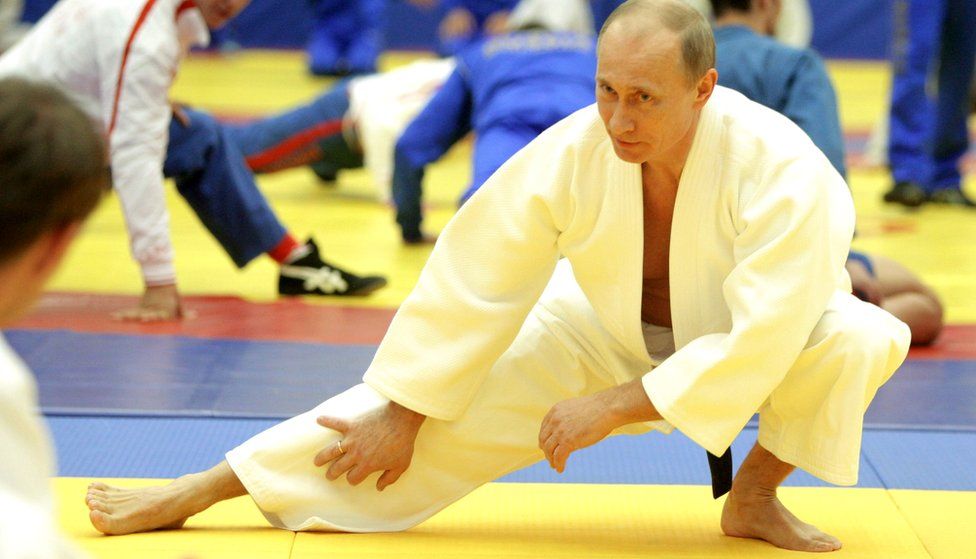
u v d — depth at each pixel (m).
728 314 6.21
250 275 13.34
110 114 10.55
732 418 5.90
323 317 11.48
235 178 11.91
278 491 6.43
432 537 6.56
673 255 6.12
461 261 6.33
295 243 12.30
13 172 3.50
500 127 13.39
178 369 9.62
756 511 6.58
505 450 6.57
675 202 6.03
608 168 6.09
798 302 5.77
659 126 5.62
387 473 6.47
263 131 16.78
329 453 6.41
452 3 25.61
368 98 16.58
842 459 6.02
